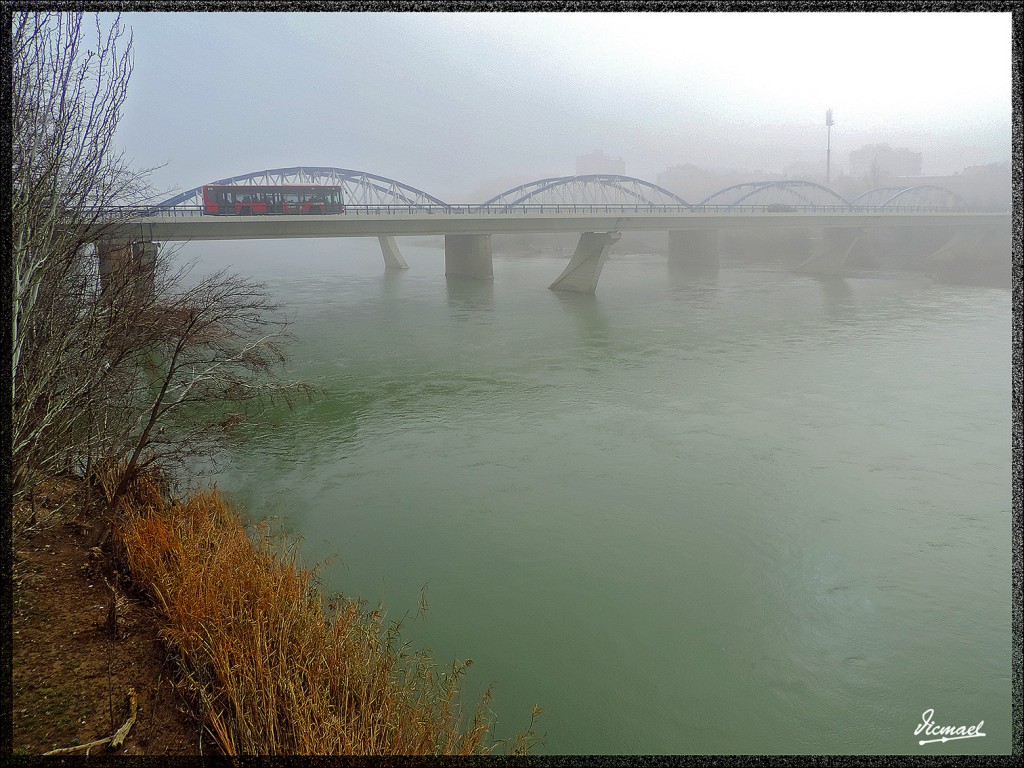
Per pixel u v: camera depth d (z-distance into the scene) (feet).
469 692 29.78
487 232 162.81
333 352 102.42
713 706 29.89
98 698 20.40
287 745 19.04
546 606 37.17
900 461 58.90
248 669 20.88
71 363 31.01
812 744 27.78
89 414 33.68
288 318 133.08
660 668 32.27
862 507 50.08
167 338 38.45
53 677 21.06
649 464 58.39
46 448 29.30
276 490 52.16
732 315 137.80
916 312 140.36
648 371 90.99
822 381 85.25
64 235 29.01
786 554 43.39
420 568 40.93
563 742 27.14
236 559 30.25
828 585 39.96
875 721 29.25
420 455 60.23
